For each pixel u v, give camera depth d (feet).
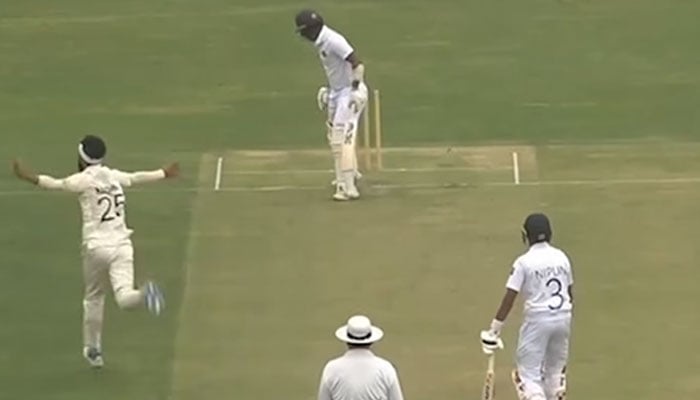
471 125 266.36
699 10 331.98
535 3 338.75
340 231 219.82
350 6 339.57
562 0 340.59
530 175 240.94
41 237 219.20
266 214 226.79
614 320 191.72
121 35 322.75
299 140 260.42
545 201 229.86
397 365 180.86
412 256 210.79
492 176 240.94
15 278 205.57
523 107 274.98
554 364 163.84
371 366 138.10
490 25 324.19
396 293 199.82
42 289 202.39
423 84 288.30
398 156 250.98
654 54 303.48
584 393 173.78
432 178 240.32
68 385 176.76
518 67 297.33
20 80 296.10
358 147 254.68
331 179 241.35
